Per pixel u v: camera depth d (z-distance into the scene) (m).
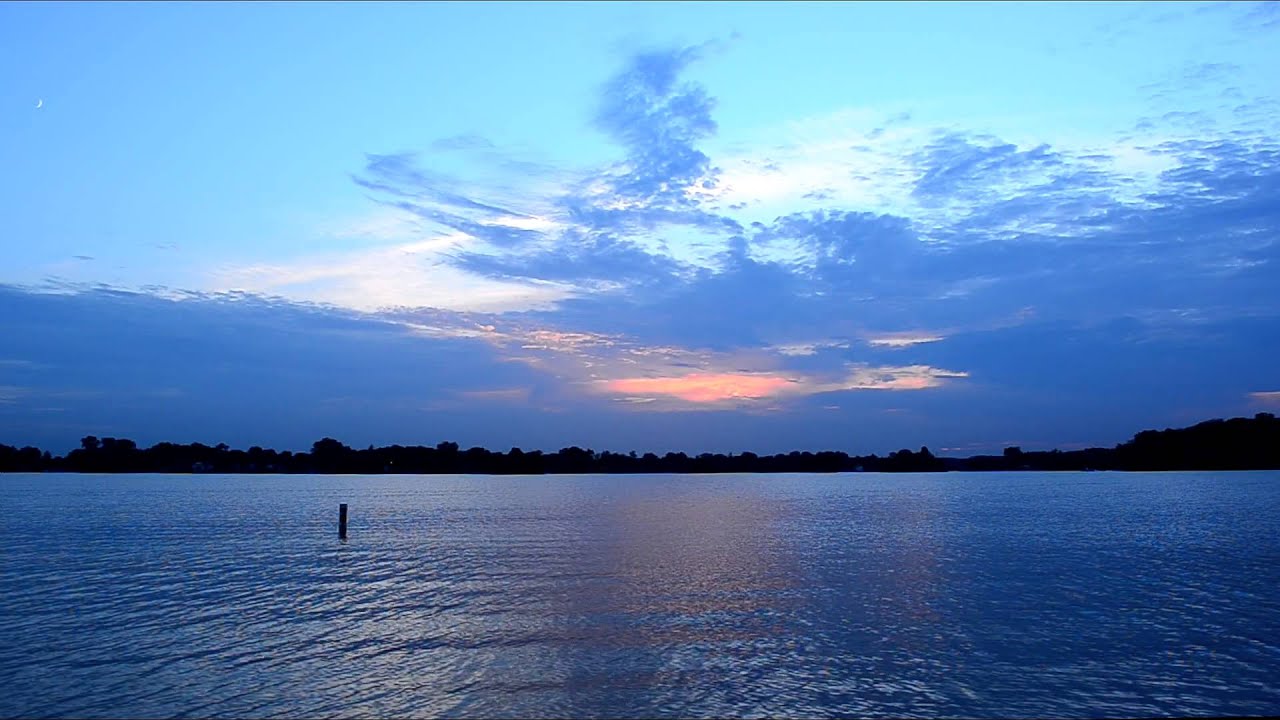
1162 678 25.14
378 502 127.94
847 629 31.52
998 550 57.53
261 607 36.03
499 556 54.12
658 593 39.31
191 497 142.75
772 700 23.25
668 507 114.88
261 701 23.02
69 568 48.69
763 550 57.56
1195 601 37.03
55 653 27.98
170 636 30.47
